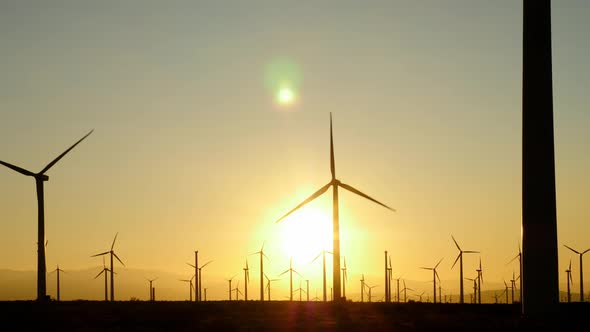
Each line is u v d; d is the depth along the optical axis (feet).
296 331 209.26
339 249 329.31
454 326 216.95
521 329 193.98
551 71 213.25
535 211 209.56
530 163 211.20
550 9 214.28
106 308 287.89
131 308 290.35
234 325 225.35
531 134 211.82
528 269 209.15
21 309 270.67
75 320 237.45
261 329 214.07
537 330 192.03
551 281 207.21
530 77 213.05
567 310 270.46
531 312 208.33
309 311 283.18
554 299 207.21
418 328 214.48
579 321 214.69
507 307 315.17
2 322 228.84
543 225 208.85
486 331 202.59
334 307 305.73
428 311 286.46
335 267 328.08
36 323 228.02
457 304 343.67
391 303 345.51
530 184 210.79
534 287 208.33
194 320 243.60
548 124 211.41
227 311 280.92
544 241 208.33
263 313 273.13
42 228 304.71
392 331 208.64
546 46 213.05
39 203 306.35
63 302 322.14
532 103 212.23
